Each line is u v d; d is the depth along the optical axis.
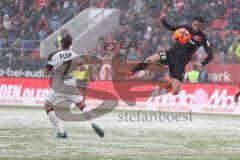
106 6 85.06
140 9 82.81
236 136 41.22
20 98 67.50
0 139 36.53
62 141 36.19
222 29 77.50
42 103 66.62
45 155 29.77
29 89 67.31
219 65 65.50
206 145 35.66
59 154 30.25
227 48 73.75
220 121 54.00
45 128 43.62
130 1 84.06
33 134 39.69
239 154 31.70
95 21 83.25
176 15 80.81
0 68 71.25
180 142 36.97
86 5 86.06
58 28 84.12
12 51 77.56
